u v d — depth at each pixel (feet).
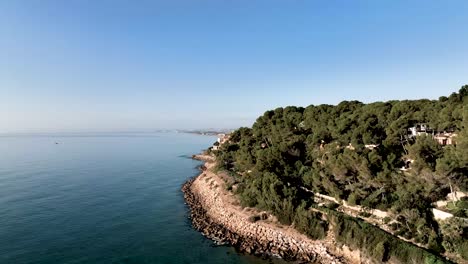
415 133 244.22
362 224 145.89
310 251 153.79
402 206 142.10
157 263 149.69
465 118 187.21
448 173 143.84
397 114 263.70
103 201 257.55
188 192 290.15
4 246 165.68
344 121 270.05
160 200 263.70
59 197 267.80
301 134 291.17
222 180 276.00
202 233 186.91
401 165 191.01
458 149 154.10
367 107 308.81
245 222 189.57
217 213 216.95
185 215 222.28
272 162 231.91
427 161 161.58
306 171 217.15
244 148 311.88
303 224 167.12
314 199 192.03
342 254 146.10
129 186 318.24
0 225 195.83
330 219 161.17
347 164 178.19
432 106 262.06
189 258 154.61
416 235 132.87
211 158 554.46
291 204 177.99
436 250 122.83
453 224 123.24
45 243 170.71
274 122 380.99
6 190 289.74
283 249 159.74
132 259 153.89
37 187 304.91
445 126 227.20
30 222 202.59
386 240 132.46
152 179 360.48
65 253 159.43
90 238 178.91
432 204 148.87
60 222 204.13
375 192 163.73
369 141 237.04
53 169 424.46
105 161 528.63
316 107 371.76
